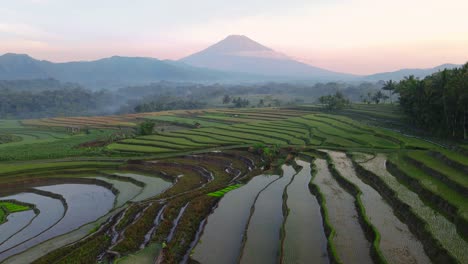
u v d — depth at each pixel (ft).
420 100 246.27
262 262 80.07
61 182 180.04
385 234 89.76
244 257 82.28
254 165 191.52
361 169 153.69
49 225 125.39
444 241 80.59
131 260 81.97
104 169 198.80
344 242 86.74
